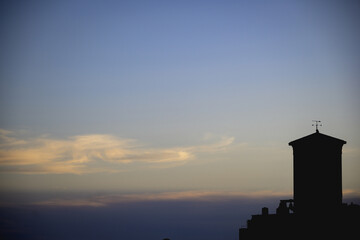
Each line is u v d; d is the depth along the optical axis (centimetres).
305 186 5553
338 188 5522
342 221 5328
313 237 5328
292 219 5484
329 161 5531
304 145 5584
